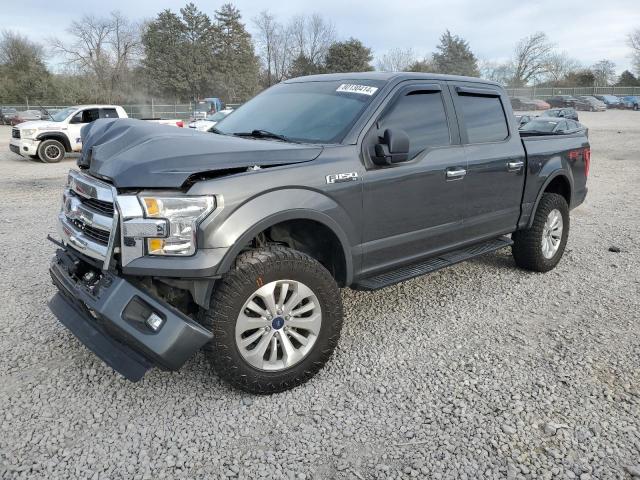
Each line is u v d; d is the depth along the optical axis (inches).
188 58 2349.9
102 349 118.0
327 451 107.1
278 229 137.0
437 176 157.6
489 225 183.9
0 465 100.7
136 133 123.5
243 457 104.8
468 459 105.0
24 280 197.3
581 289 200.2
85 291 118.5
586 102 2050.9
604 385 131.7
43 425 112.9
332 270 143.5
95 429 112.1
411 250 156.6
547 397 126.3
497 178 181.3
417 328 163.8
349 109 147.7
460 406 122.3
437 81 167.2
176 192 109.1
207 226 109.6
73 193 133.9
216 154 116.8
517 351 149.5
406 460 104.7
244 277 115.4
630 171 557.6
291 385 126.7
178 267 108.4
